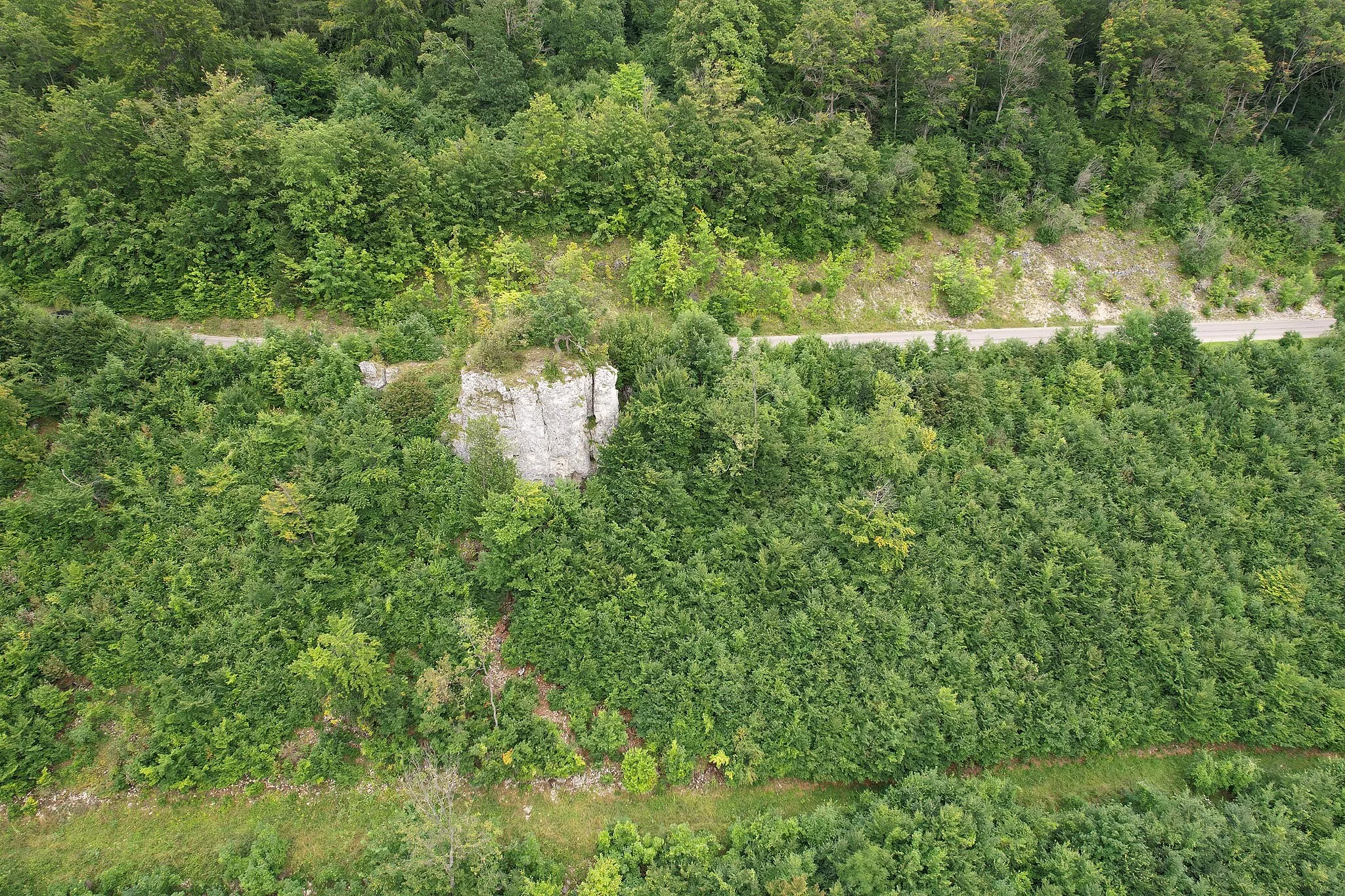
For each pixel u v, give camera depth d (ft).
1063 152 213.25
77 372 142.20
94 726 119.85
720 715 130.62
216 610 127.34
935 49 201.05
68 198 160.66
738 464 143.13
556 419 145.79
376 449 141.18
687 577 139.23
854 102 215.31
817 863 118.42
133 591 126.21
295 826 119.44
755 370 150.61
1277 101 232.32
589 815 126.62
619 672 134.41
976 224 214.28
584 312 148.97
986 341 179.22
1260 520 154.10
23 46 178.50
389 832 116.47
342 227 169.89
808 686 132.36
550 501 141.69
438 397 148.36
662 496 143.95
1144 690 139.23
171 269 166.40
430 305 171.63
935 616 139.13
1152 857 119.65
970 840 116.67
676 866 117.70
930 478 151.53
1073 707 135.23
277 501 130.31
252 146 166.81
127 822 116.57
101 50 177.68
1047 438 159.74
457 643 129.70
